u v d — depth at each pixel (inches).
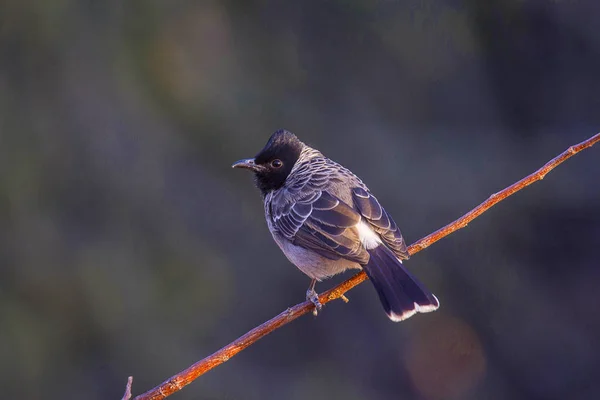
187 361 557.0
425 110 637.9
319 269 298.4
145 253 569.3
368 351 615.8
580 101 654.5
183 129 591.5
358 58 632.4
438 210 616.4
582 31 649.0
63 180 563.5
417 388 613.0
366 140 620.1
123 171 575.8
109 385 541.6
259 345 600.1
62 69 571.8
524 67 654.5
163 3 594.6
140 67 589.6
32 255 545.0
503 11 644.7
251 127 599.8
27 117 558.9
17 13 561.6
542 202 636.1
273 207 312.0
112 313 551.2
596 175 636.1
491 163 633.6
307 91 624.1
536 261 639.1
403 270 271.6
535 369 622.8
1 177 545.0
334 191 300.8
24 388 526.6
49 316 542.3
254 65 617.0
